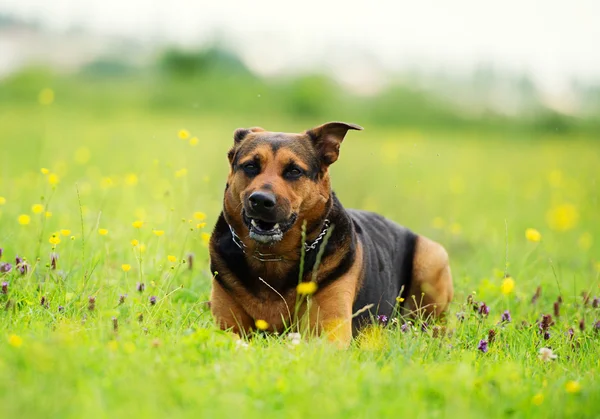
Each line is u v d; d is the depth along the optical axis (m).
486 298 8.04
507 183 20.25
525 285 8.34
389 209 14.66
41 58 51.38
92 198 11.34
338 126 6.40
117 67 49.88
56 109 33.19
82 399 3.90
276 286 6.27
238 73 48.47
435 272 7.67
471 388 4.55
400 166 22.02
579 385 4.82
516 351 6.02
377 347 5.82
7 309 5.95
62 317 5.73
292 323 6.33
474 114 41.84
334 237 6.35
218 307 6.41
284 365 4.78
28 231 8.77
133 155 18.64
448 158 26.17
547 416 4.38
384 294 7.04
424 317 7.70
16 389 4.00
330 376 4.62
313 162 6.34
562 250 11.96
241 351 4.98
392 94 43.28
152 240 8.40
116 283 6.88
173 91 42.12
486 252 10.79
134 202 10.62
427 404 4.32
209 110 39.09
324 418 3.95
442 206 15.66
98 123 29.20
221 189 14.93
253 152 6.27
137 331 5.31
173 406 4.05
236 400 4.06
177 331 5.59
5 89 38.88
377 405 4.17
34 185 11.98
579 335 6.49
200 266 8.32
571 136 38.31
